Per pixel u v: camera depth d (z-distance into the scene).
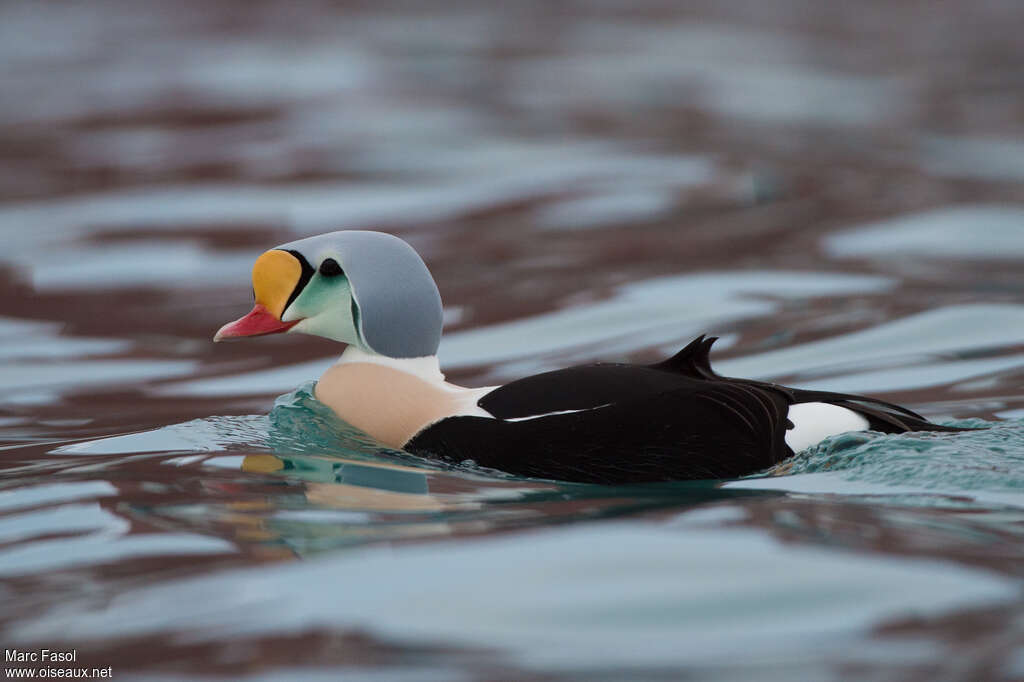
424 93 26.86
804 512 6.49
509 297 13.52
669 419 7.23
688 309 12.75
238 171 20.41
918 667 4.84
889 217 16.56
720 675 4.81
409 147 21.94
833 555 5.86
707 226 16.58
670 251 15.29
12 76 29.61
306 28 35.78
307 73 29.17
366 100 26.11
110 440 8.84
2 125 24.64
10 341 12.45
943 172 19.59
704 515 6.48
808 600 5.41
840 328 11.83
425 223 17.11
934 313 12.09
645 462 7.22
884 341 11.38
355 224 17.05
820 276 13.82
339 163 20.86
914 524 6.29
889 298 12.77
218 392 10.70
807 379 10.41
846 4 39.53
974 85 27.59
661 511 6.60
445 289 13.99
